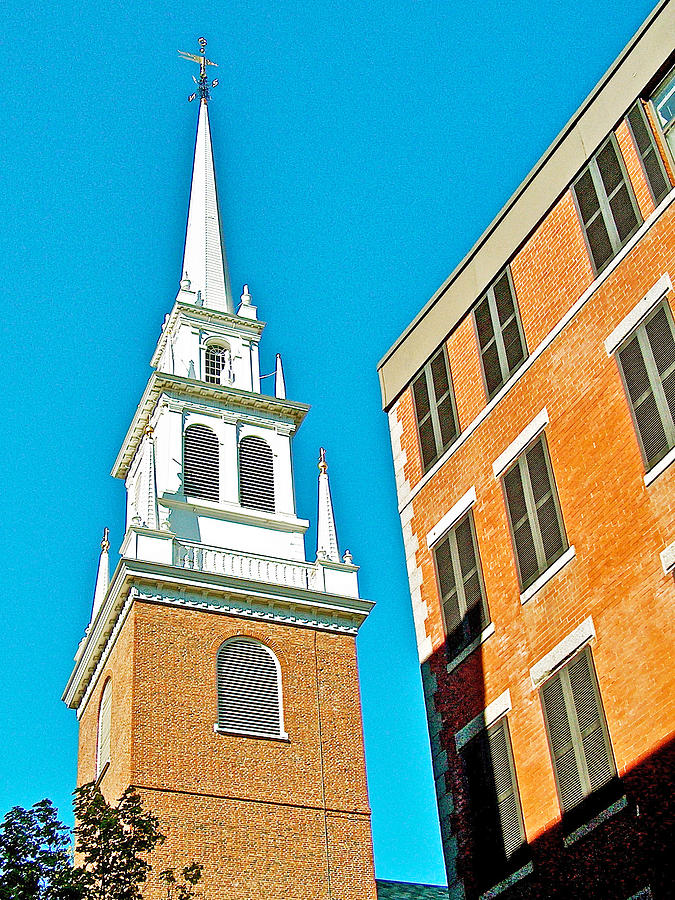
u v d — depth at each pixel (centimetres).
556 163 2570
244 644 4453
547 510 2383
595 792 2084
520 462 2495
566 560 2295
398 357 3028
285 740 4269
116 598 4466
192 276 5916
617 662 2111
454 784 2450
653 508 2117
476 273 2780
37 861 2675
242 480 5159
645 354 2220
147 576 4406
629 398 2233
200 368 5497
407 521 2827
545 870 2150
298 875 3988
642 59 2381
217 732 4181
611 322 2323
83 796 2986
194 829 3938
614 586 2162
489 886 2280
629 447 2208
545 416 2453
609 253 2372
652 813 1958
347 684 4528
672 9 2330
